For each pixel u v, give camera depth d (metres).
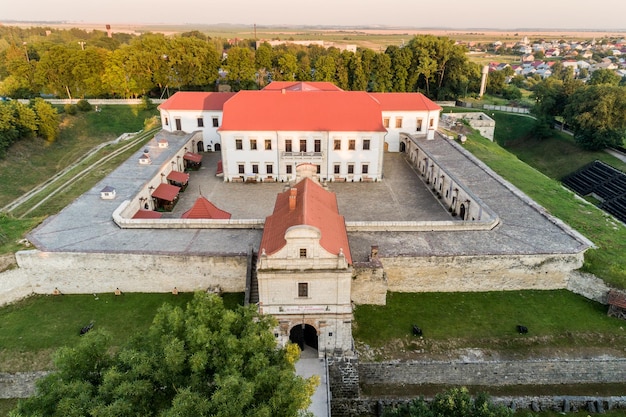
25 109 89.56
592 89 89.56
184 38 117.88
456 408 25.75
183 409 18.84
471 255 41.56
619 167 81.44
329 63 113.81
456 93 126.38
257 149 68.56
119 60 112.75
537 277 42.94
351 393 35.53
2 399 35.06
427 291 43.25
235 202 62.75
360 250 42.97
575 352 36.59
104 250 41.97
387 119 82.19
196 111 80.19
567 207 57.81
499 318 39.91
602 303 41.97
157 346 23.53
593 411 34.22
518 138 105.56
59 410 19.55
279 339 34.75
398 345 36.94
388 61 114.44
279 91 70.81
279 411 21.19
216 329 24.08
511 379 36.03
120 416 19.02
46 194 63.28
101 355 23.31
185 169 75.38
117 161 71.62
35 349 36.72
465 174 61.28
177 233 46.00
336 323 34.06
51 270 42.22
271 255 31.52
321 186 42.12
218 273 41.94
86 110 110.00
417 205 62.25
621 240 49.06
